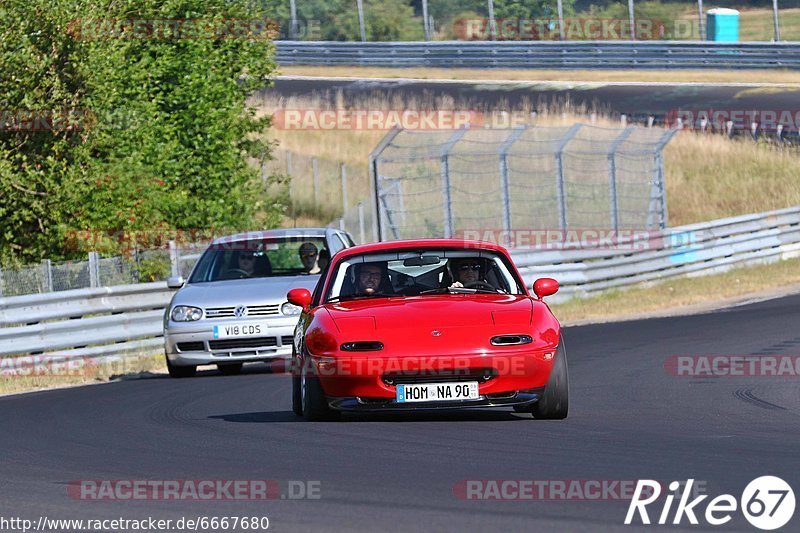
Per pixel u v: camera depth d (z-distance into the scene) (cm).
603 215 10694
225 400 3866
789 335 5250
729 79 14588
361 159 12319
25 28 6719
